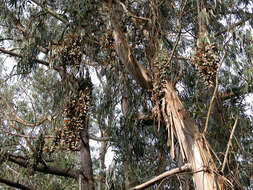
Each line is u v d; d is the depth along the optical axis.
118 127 4.65
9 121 5.44
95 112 5.02
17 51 6.00
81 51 4.18
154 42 3.65
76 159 6.69
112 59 4.10
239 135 4.27
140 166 4.75
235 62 4.35
